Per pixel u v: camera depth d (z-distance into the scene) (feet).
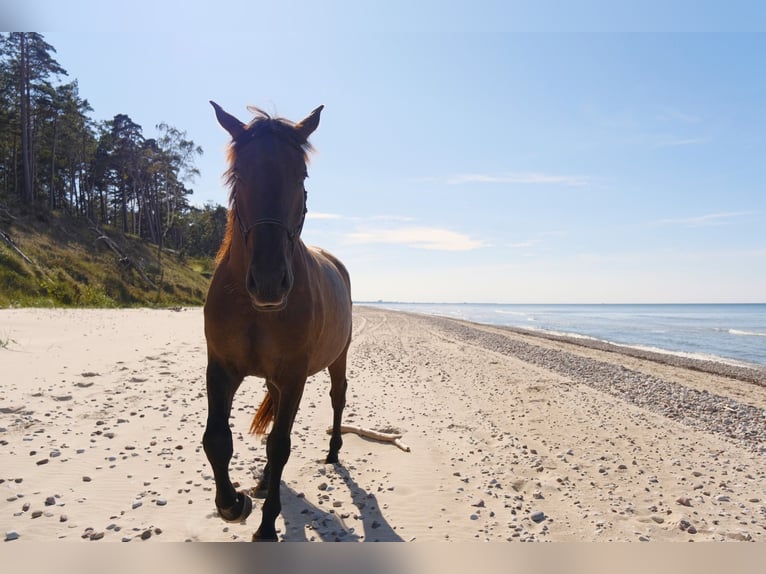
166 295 121.49
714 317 290.35
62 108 146.10
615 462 19.25
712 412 31.94
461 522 12.85
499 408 28.48
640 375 47.57
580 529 12.89
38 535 10.74
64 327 42.09
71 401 21.26
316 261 14.25
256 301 9.87
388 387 32.76
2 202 111.45
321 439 19.89
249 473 15.34
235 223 11.59
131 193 199.72
